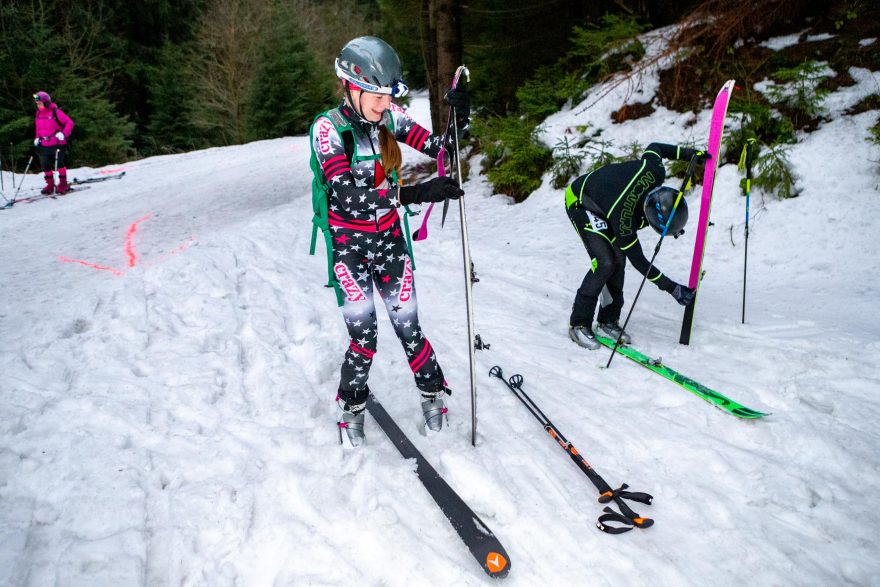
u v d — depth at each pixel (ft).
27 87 52.54
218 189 32.76
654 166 10.72
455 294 14.69
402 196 7.06
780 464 8.00
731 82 10.18
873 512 7.06
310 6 89.30
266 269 16.42
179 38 76.95
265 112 65.36
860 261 14.67
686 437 8.60
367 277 8.08
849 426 8.61
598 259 11.10
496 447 8.47
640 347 11.51
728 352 11.05
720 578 6.29
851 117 17.78
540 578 6.33
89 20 65.10
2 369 10.57
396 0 36.01
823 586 6.16
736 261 15.88
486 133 27.32
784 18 20.76
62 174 33.55
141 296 14.23
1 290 15.33
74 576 6.19
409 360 8.65
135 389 9.89
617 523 7.10
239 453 8.28
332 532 6.89
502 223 21.27
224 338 12.12
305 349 11.39
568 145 22.88
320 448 8.40
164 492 7.51
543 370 10.77
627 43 24.44
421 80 90.02
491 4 31.07
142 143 71.87
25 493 7.42
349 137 7.44
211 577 6.33
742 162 12.11
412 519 7.15
